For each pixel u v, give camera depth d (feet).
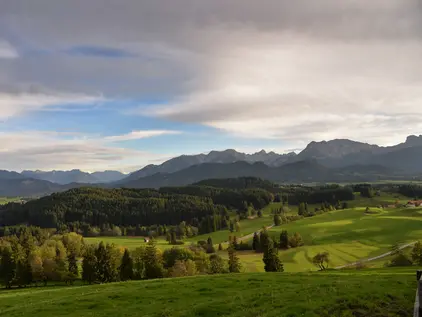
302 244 595.47
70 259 403.95
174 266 368.48
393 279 134.21
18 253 388.98
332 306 96.53
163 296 132.05
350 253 502.79
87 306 124.98
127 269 353.92
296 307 97.86
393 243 546.67
